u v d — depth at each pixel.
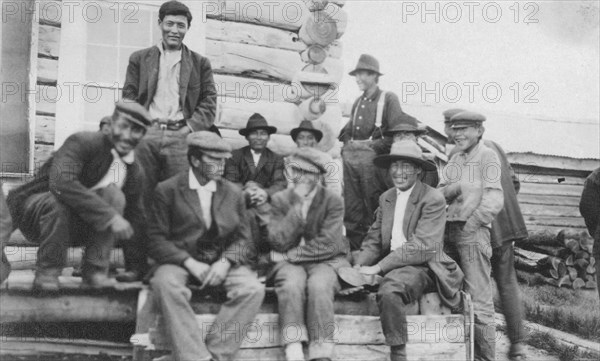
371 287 5.63
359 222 6.41
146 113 5.39
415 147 5.92
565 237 6.98
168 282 4.98
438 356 5.55
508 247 6.30
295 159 5.62
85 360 5.23
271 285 5.45
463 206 6.05
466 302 5.68
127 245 5.33
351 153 6.48
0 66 6.03
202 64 6.00
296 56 6.56
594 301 6.89
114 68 6.23
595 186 6.59
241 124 6.34
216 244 5.33
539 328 6.58
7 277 5.29
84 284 5.12
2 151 5.98
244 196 5.62
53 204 5.14
